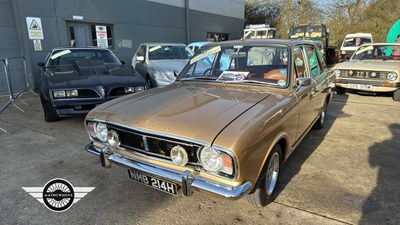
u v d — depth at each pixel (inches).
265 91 122.0
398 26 470.3
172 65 316.5
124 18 470.6
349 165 144.9
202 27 668.1
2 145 175.9
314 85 151.8
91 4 417.7
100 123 108.1
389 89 286.0
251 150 85.8
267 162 100.0
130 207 111.3
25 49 351.9
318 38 676.7
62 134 196.1
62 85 194.9
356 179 130.4
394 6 872.3
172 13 570.9
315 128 199.3
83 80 204.1
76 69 228.1
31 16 350.9
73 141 182.2
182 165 89.0
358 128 205.3
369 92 314.8
